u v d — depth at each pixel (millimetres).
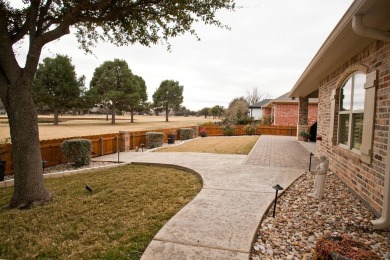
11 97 4465
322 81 8766
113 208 4262
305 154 10273
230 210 3941
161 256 2652
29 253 2885
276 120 23312
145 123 45281
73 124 40562
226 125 22859
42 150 7859
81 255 2805
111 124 40938
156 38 6340
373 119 4164
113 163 8555
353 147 5602
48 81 34156
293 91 13062
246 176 6254
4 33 4297
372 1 3080
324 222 3715
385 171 3383
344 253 2295
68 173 6957
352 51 5336
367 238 3246
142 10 5309
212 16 5477
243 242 2928
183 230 3244
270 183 5602
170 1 5051
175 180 6180
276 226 3564
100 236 3246
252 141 16125
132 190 5301
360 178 4676
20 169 4535
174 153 10516
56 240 3188
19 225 3668
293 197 4816
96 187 5602
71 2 5191
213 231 3211
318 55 5945
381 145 3895
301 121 16203
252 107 39000
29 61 4512
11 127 4543
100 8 4805
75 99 35562
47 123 42656
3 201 4922
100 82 38469
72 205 4438
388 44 3807
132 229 3432
